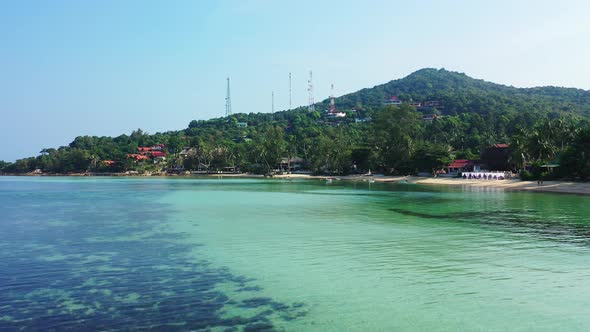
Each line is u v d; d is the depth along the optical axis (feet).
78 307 67.05
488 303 69.41
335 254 103.19
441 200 240.53
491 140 620.49
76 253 105.60
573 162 325.21
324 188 368.27
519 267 90.48
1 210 204.44
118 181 583.58
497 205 209.67
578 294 73.61
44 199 271.28
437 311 66.13
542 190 309.63
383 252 104.94
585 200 231.71
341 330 59.00
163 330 58.39
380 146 564.30
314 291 75.31
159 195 299.79
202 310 65.98
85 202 247.09
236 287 77.51
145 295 72.90
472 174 427.74
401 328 59.82
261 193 310.45
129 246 114.01
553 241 117.19
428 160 471.21
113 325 60.08
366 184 433.89
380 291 75.20
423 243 115.55
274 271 88.07
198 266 92.38
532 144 387.34
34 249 110.63
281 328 59.36
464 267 90.74
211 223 155.33
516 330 59.52
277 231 136.36
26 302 69.31
